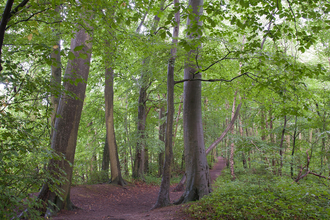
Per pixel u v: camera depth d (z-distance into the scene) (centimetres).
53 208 740
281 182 673
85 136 1812
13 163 285
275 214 468
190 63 880
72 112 808
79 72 822
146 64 1187
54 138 792
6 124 298
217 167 3088
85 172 1517
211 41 879
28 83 335
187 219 561
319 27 496
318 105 1214
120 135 1789
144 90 1605
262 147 1041
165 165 853
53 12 407
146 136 1608
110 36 606
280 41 1359
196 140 891
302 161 992
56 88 366
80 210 832
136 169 1634
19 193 277
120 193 1208
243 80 967
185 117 925
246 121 1844
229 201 592
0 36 299
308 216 440
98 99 1653
